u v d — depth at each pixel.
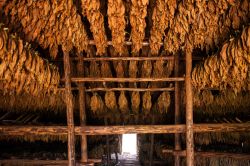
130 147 14.45
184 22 3.72
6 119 6.22
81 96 5.43
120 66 5.36
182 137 6.35
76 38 4.20
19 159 5.97
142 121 6.87
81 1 3.49
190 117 5.07
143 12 3.51
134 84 5.71
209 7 3.44
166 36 4.28
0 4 3.40
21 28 3.98
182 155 5.65
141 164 8.45
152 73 5.47
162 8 3.56
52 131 5.16
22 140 6.70
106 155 7.89
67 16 3.72
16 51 3.62
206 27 3.79
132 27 3.91
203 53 5.15
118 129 5.20
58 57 5.27
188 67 4.94
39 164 5.96
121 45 4.40
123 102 5.82
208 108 6.15
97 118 6.93
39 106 6.14
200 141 6.50
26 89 4.53
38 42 4.38
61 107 6.16
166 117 6.64
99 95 5.89
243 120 5.79
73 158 5.14
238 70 3.89
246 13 3.53
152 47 4.61
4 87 4.16
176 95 5.50
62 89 5.14
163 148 6.55
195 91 5.61
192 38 4.15
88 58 5.11
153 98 6.15
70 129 5.14
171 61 5.24
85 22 4.50
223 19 3.85
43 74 4.44
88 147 7.23
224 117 6.11
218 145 6.42
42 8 3.55
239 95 5.64
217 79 4.42
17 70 3.81
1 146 6.94
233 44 3.66
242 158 5.70
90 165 5.50
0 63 3.58
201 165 6.10
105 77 5.41
